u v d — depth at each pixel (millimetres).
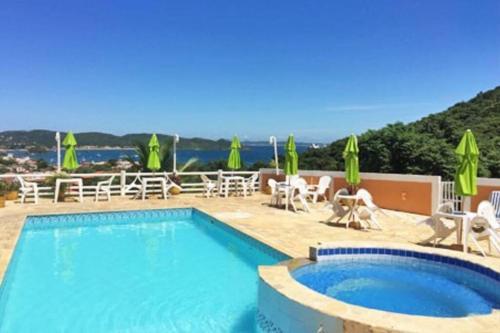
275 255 7062
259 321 4766
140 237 9562
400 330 3402
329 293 5078
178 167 17672
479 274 5648
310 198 13586
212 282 6473
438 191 10328
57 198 12797
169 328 4812
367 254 6480
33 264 7363
